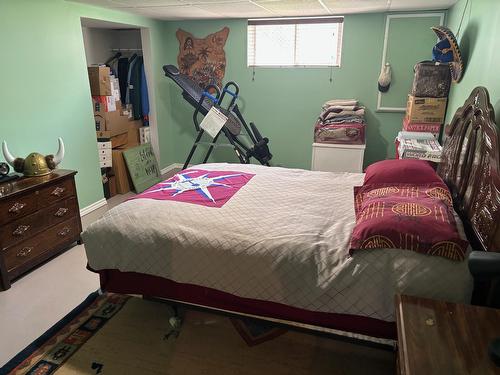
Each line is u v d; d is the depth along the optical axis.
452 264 1.56
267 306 1.83
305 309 1.72
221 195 2.44
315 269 1.71
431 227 1.63
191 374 1.84
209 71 4.86
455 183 2.19
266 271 1.78
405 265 1.59
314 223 2.01
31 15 3.04
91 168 3.90
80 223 3.17
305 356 1.95
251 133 4.80
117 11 3.98
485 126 1.72
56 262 2.91
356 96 4.41
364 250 1.68
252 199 2.38
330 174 2.97
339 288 1.64
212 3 3.47
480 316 1.24
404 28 4.00
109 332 2.13
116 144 4.50
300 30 4.42
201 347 2.02
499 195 1.45
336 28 4.31
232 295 1.89
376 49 4.17
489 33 2.21
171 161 5.40
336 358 1.93
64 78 3.44
